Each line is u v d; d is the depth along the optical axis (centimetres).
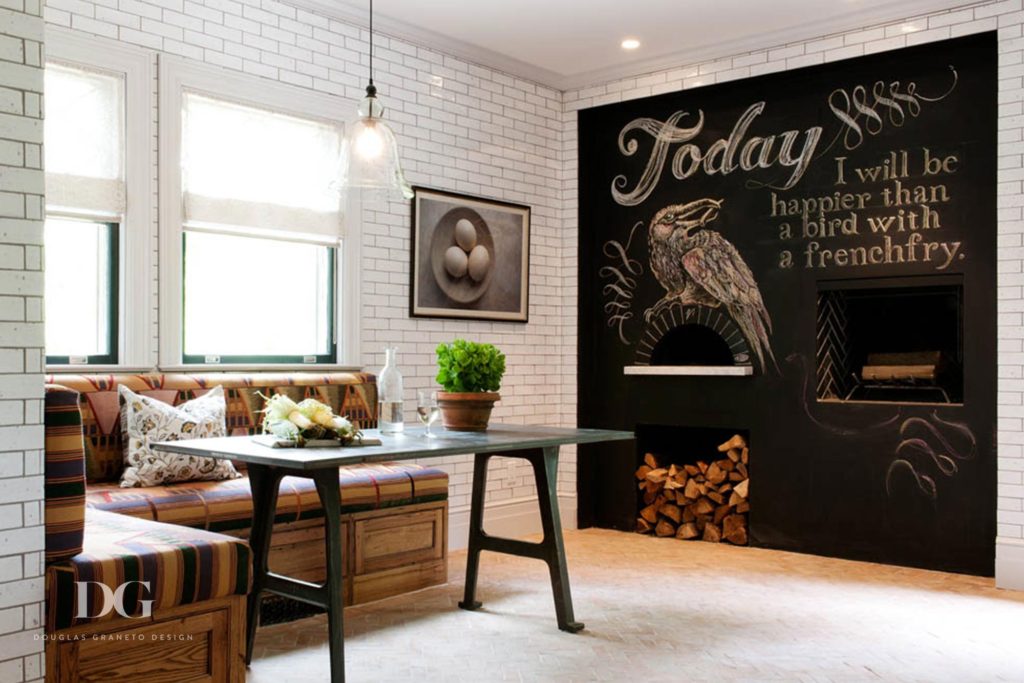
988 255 548
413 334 614
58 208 446
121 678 286
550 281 717
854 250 598
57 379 432
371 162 398
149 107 478
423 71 621
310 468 324
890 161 585
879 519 582
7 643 261
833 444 601
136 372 473
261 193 532
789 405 621
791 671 373
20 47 265
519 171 692
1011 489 521
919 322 611
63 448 278
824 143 612
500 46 648
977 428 548
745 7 575
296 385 518
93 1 457
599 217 719
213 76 505
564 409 716
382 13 584
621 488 700
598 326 718
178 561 295
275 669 372
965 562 550
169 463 431
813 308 613
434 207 625
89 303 465
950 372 593
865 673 371
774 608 470
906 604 480
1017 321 521
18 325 264
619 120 708
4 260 261
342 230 571
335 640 344
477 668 374
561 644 407
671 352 701
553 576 431
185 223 499
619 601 483
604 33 621
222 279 525
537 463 435
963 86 559
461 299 644
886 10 570
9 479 262
